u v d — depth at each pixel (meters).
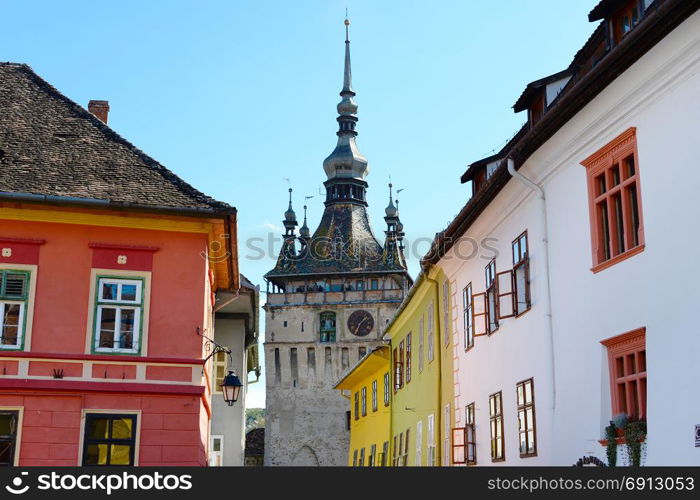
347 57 125.38
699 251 11.17
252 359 41.94
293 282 104.12
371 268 104.06
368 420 48.28
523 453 17.25
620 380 13.35
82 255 18.30
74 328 17.94
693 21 10.79
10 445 17.20
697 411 11.02
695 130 11.32
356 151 120.25
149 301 18.39
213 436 29.95
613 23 15.83
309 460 97.69
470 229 20.91
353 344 100.69
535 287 16.67
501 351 18.98
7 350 17.53
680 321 11.54
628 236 13.06
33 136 19.59
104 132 20.23
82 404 17.62
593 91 13.02
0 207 17.84
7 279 17.89
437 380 26.09
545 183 16.17
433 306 27.45
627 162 13.26
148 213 18.12
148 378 18.00
